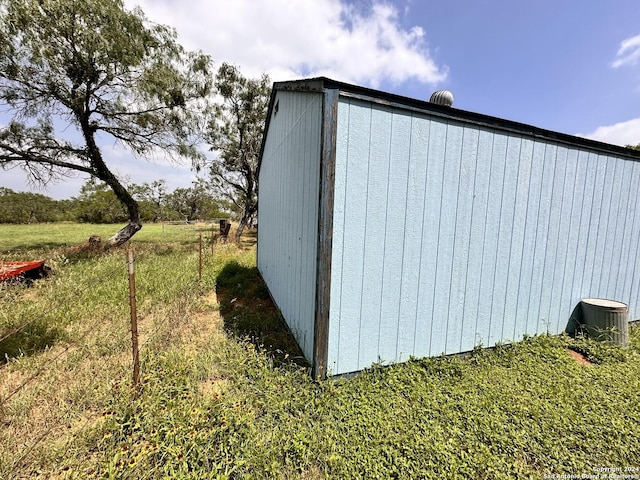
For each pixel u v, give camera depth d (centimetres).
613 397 231
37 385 227
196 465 160
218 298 497
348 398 223
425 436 186
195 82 971
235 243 1237
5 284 464
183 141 1019
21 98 772
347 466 164
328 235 234
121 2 777
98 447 172
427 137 260
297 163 327
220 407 203
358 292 253
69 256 786
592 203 353
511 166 300
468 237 291
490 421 200
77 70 775
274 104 485
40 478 154
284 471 162
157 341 307
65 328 342
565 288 354
